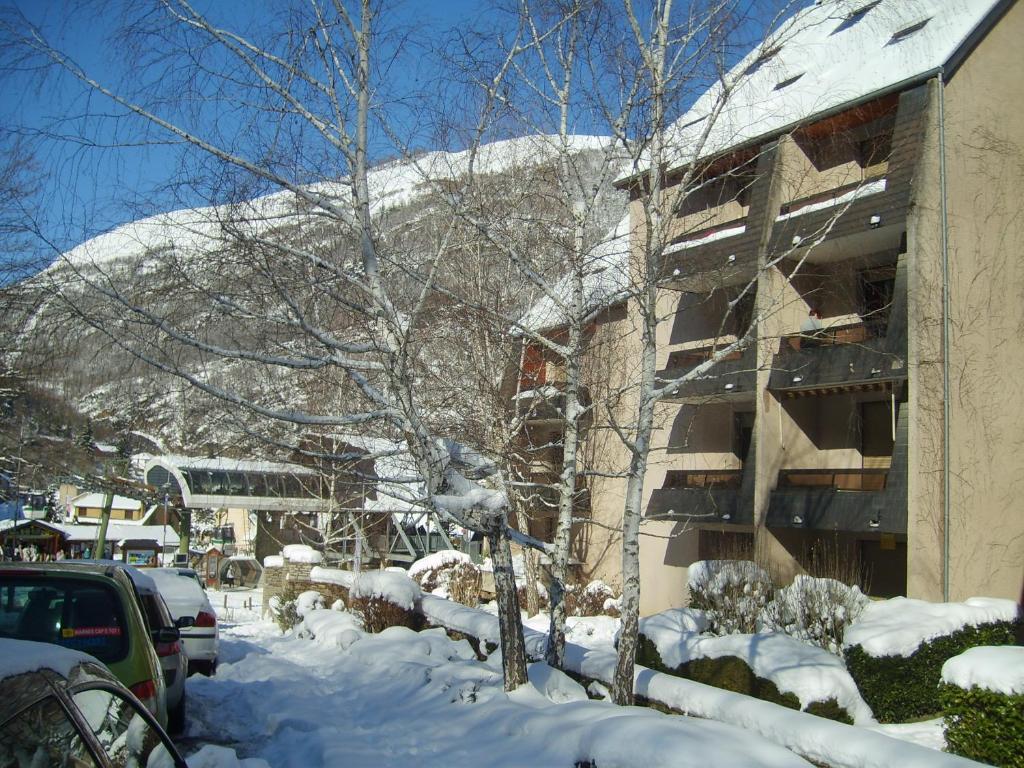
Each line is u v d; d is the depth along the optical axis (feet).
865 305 59.21
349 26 27.12
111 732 11.50
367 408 32.14
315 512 87.25
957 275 51.98
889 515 52.60
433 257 30.81
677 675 35.37
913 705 34.50
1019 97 55.21
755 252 52.65
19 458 61.36
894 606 39.04
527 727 23.93
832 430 62.03
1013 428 52.95
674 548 72.28
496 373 38.45
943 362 50.90
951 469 50.44
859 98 51.37
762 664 31.91
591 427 37.27
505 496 27.53
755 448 61.21
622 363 47.75
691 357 66.28
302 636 53.88
